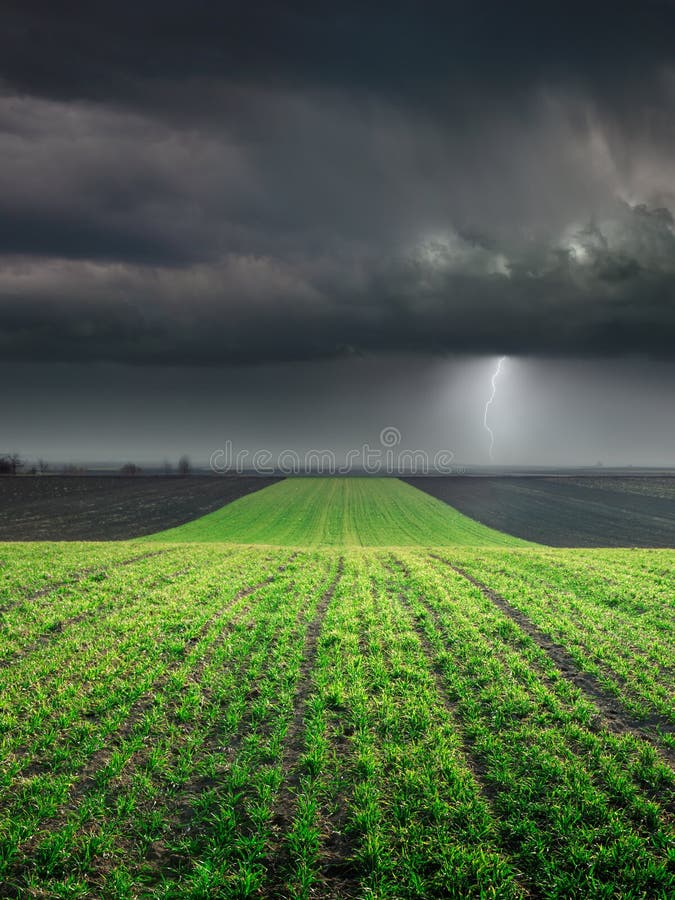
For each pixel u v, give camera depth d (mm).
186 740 8195
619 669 10742
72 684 10133
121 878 5512
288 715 9008
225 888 5402
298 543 48906
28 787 6906
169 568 22078
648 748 7695
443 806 6484
